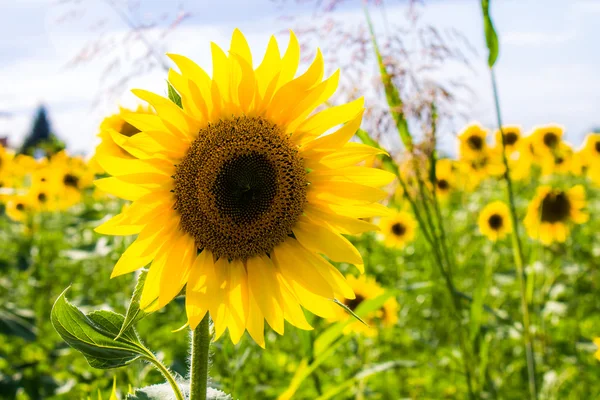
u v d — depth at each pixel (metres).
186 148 0.56
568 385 1.13
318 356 0.83
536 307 1.20
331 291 0.57
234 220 0.57
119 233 0.54
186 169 0.56
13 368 1.03
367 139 0.79
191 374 0.54
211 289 0.55
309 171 0.59
